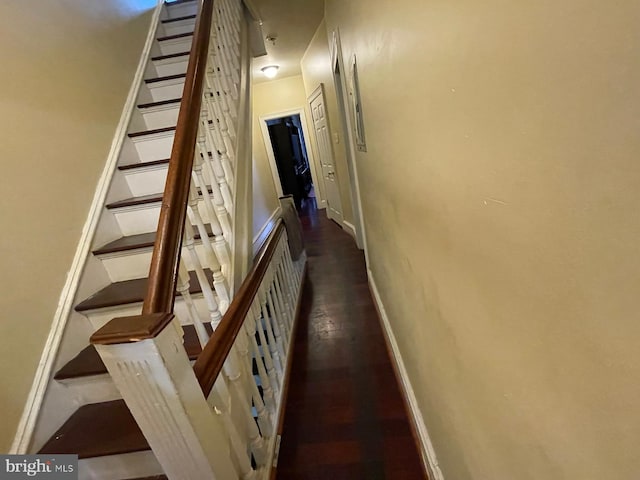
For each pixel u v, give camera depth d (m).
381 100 1.21
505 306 0.50
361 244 3.97
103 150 1.94
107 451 1.14
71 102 1.75
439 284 0.84
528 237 0.41
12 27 1.48
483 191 0.51
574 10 0.28
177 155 1.09
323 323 2.57
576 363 0.36
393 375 1.93
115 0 2.33
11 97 1.40
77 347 1.44
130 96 2.29
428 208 0.83
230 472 0.91
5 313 1.20
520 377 0.50
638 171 0.25
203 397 0.82
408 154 0.95
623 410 0.31
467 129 0.54
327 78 3.79
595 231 0.30
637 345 0.28
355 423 1.66
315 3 2.96
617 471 0.33
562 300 0.37
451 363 0.86
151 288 0.81
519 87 0.38
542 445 0.47
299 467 1.48
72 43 1.85
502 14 0.39
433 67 0.64
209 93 1.64
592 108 0.28
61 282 1.47
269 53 4.17
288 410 1.79
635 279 0.27
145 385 0.71
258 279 1.58
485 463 0.73
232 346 1.13
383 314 2.33
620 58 0.25
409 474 1.39
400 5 0.81
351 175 3.65
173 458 0.80
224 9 2.14
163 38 2.74
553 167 0.34
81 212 1.68
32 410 1.20
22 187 1.38
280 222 2.74
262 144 5.95
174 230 0.94
